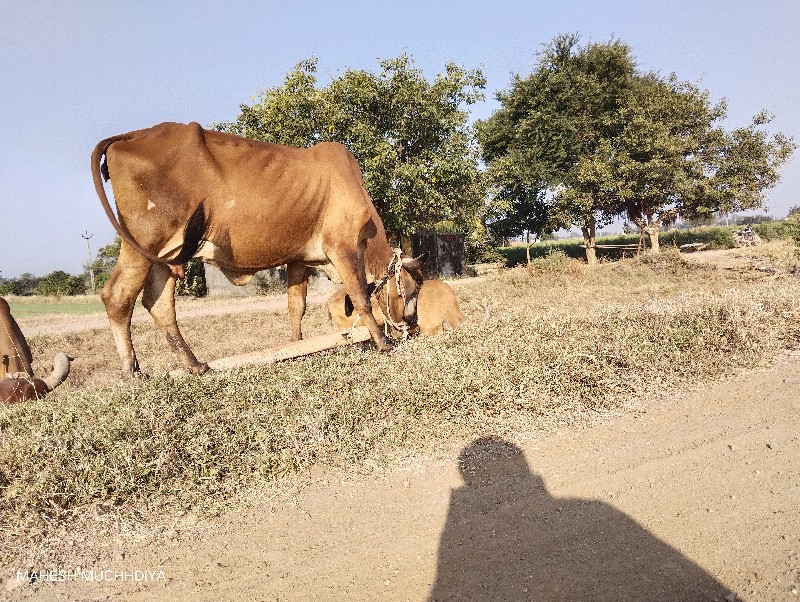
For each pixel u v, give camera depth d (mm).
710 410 5395
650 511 3680
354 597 2990
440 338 6699
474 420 5109
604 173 29984
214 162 5828
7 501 3891
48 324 17328
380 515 3812
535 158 33938
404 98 22000
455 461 4535
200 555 3449
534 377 5605
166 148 5598
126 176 5496
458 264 30516
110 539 3635
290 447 4566
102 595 3104
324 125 22031
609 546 3332
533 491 4008
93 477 4016
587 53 35312
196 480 4160
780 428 4879
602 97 33031
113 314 5793
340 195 6570
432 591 3006
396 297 7648
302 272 7152
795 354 7070
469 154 23750
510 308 11938
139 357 10727
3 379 6004
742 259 23188
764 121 30516
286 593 3053
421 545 3434
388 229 22859
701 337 6707
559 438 4895
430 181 22422
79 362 10438
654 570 3107
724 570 3086
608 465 4340
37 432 4410
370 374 5672
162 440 4387
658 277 18688
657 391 5871
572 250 44000
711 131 30688
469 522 3654
